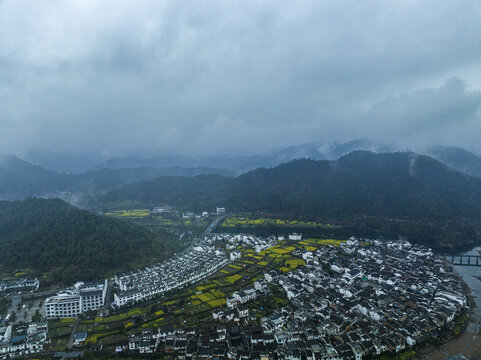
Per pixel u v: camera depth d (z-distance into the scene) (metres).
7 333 133.38
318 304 158.75
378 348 121.88
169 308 158.88
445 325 144.50
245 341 127.00
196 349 121.38
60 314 154.75
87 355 119.38
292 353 116.88
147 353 122.00
